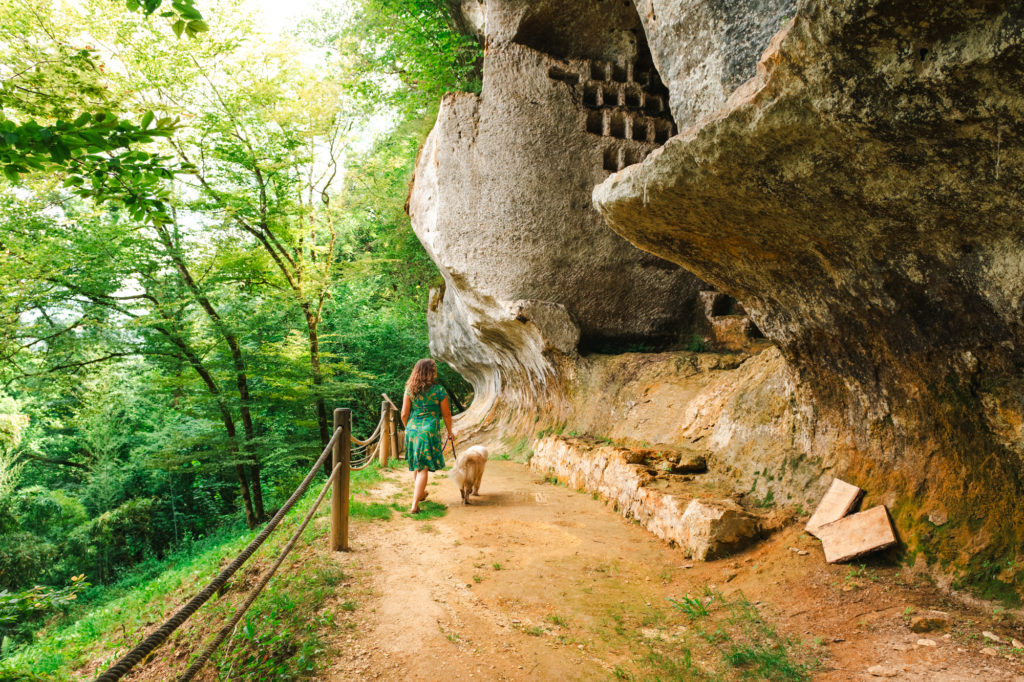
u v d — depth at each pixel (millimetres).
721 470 5703
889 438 4148
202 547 14500
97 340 12156
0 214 9828
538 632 3494
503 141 9289
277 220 13406
